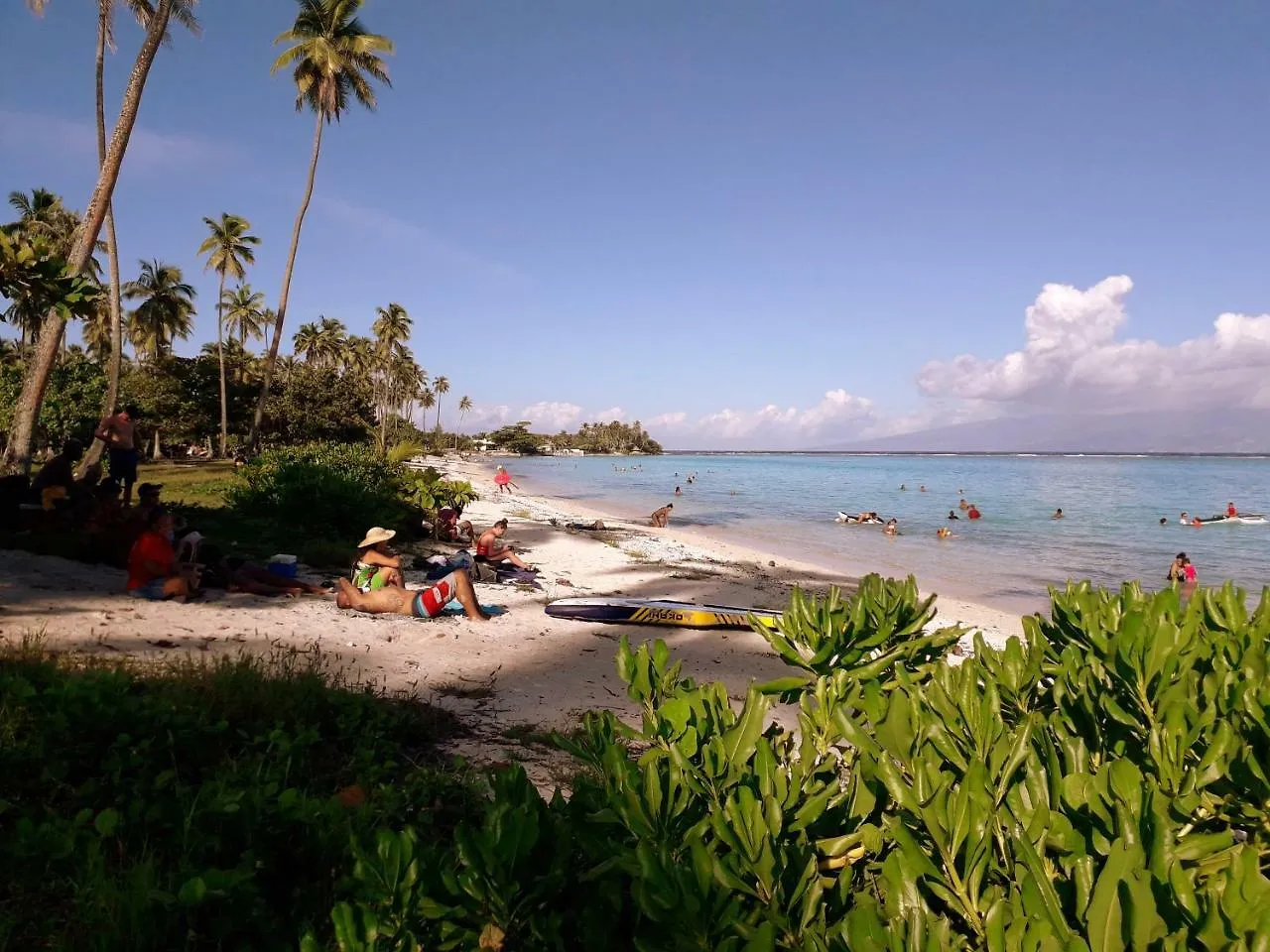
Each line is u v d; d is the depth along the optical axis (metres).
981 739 1.86
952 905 1.52
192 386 61.66
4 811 3.33
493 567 13.97
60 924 2.71
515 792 2.02
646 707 2.48
